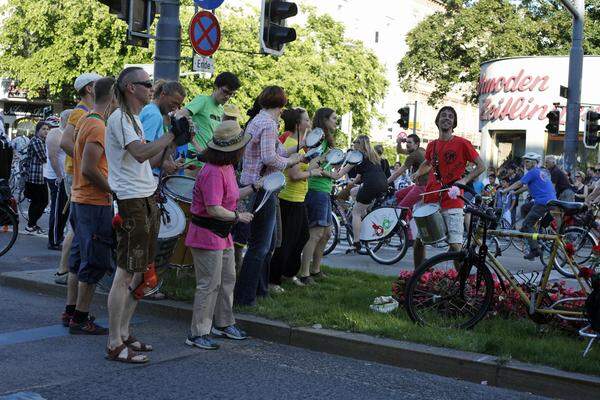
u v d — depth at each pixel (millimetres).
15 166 19891
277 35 8672
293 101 27750
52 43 28312
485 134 28812
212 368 5207
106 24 26281
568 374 4898
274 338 6043
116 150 5129
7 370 4961
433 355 5312
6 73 29875
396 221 11211
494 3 33031
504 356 5199
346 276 9023
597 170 20500
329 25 31984
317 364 5434
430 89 51344
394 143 41812
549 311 5867
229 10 28062
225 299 6035
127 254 5145
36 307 6926
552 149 26891
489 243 6223
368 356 5582
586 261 6555
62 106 33531
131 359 5234
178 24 8164
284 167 6480
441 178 7391
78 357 5324
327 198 8266
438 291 6137
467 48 33781
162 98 7062
